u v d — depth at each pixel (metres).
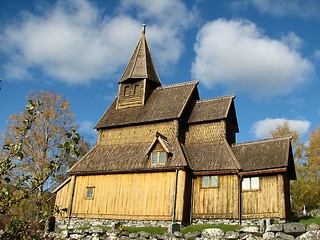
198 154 29.88
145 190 28.45
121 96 36.31
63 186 31.91
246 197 26.36
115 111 35.91
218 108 32.19
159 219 27.08
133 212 28.25
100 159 31.94
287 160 25.86
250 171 26.45
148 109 33.94
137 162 29.72
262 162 26.83
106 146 33.59
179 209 26.56
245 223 25.62
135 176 29.27
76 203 30.70
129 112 34.75
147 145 31.42
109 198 29.59
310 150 46.12
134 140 32.56
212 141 30.58
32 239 6.48
